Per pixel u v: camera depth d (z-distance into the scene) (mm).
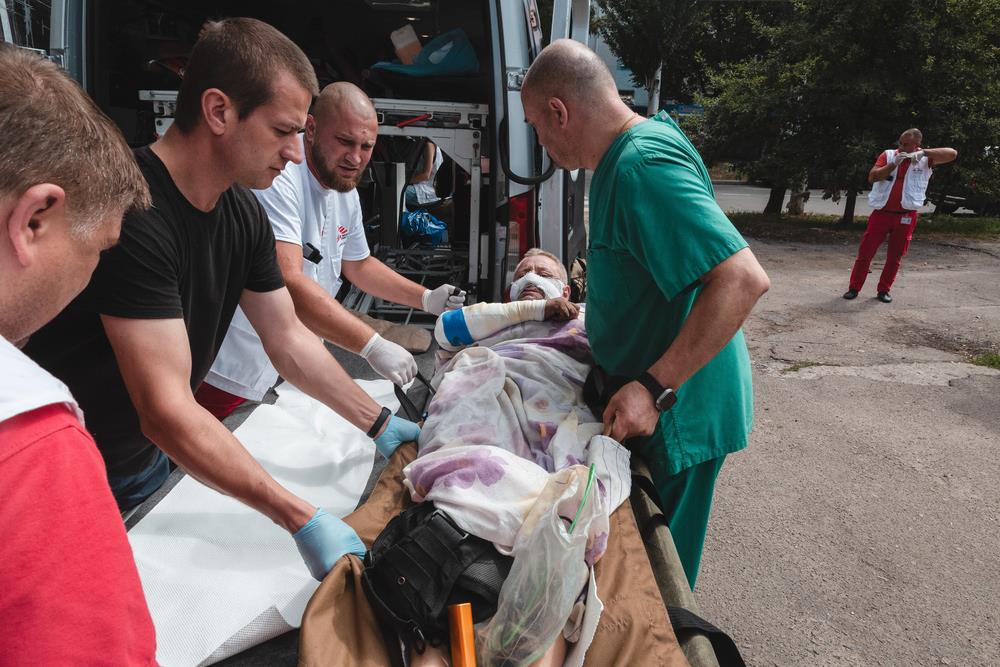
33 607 608
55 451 640
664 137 1675
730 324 1584
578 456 1763
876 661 2391
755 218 13469
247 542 1675
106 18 3154
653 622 1358
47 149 674
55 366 1561
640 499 1765
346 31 4402
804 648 2445
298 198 2418
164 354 1430
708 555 2959
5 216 669
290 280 2156
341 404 1877
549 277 2820
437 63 3613
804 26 12180
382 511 1690
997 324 6293
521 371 2100
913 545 3043
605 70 1805
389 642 1337
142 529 1697
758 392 4723
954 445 3973
